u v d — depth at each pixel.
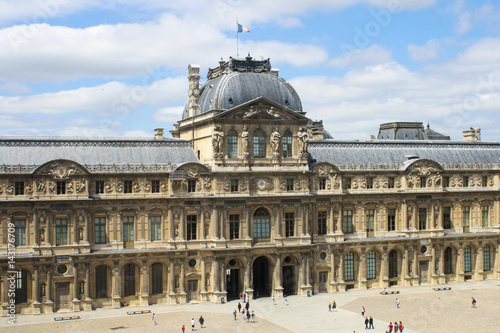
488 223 138.00
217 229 113.75
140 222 111.31
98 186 108.88
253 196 115.31
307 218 119.81
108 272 109.56
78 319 101.31
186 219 113.50
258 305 111.69
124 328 95.94
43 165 104.12
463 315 106.12
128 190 110.81
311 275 121.12
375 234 127.62
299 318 103.12
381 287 127.25
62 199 104.94
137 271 111.38
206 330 95.38
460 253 134.12
